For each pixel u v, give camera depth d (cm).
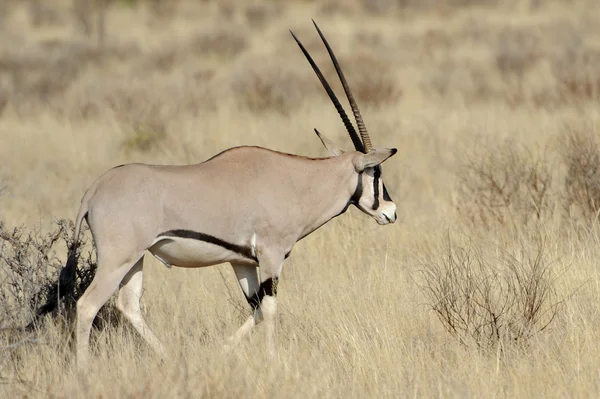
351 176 2345
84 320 2061
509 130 4619
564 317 2327
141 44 10381
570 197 3262
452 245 2906
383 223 2400
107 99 6028
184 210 2130
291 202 2266
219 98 6356
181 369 1989
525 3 12750
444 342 2233
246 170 2233
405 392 1947
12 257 2358
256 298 2327
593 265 2600
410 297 2478
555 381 1975
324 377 2020
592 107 5331
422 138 4700
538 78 7088
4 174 4147
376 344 2159
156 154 4725
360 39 9956
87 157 4706
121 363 2078
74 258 2255
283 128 5203
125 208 2080
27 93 6875
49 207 3778
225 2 13738
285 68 7481
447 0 12912
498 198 3256
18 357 2164
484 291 2339
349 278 2736
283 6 13462
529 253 2781
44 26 12456
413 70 7769
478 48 9356
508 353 2148
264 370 2041
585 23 10444
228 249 2203
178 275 2864
